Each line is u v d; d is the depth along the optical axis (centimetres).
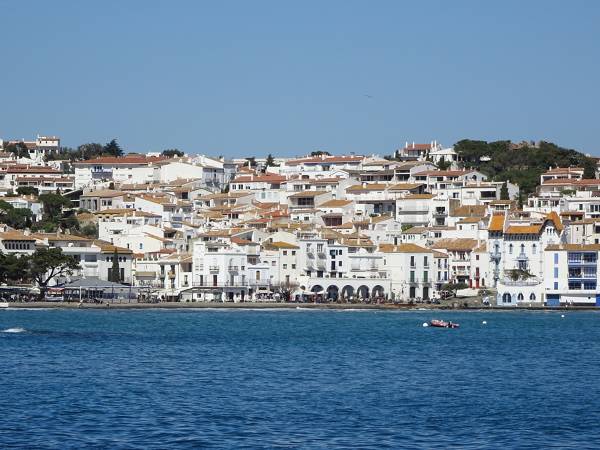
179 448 13162
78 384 17588
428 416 15338
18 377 18275
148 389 17238
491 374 19900
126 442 13400
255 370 19888
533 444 13662
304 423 14712
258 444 13450
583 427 14675
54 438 13525
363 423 14788
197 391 17150
